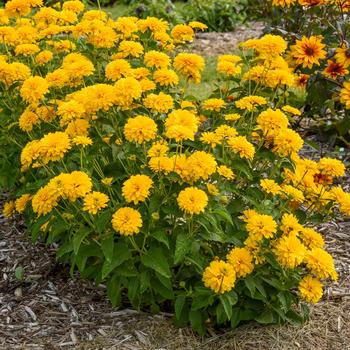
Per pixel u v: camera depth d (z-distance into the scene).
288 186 2.18
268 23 3.49
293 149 2.15
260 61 2.43
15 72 2.36
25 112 2.29
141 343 2.14
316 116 3.44
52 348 2.13
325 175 2.46
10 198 2.73
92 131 2.25
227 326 2.21
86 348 2.13
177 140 2.00
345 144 3.24
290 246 2.01
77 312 2.27
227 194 2.41
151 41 2.61
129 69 2.21
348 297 2.34
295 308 2.26
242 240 2.16
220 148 2.18
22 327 2.22
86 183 1.99
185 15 6.31
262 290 2.08
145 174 2.10
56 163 2.26
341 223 2.73
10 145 2.55
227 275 1.99
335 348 2.15
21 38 2.58
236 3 6.36
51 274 2.44
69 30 2.60
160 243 2.12
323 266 2.04
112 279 2.15
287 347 2.14
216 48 5.36
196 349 2.13
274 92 2.41
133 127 2.02
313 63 2.86
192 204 1.95
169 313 2.24
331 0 2.90
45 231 2.30
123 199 2.14
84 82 2.38
